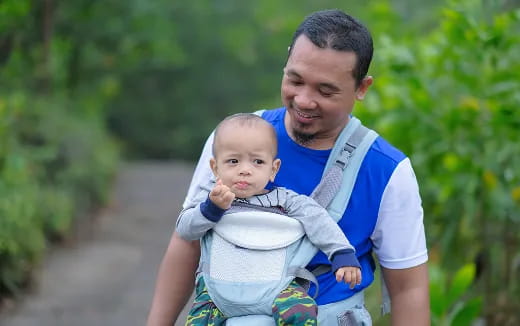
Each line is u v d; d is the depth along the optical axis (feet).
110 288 24.91
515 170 16.75
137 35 41.32
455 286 14.76
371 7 22.48
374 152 9.42
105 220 34.37
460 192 17.48
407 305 9.55
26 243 23.79
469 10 17.13
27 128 30.91
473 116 16.71
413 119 17.62
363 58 8.89
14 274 23.02
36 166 29.40
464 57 17.06
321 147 9.49
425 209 18.63
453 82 17.75
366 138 9.46
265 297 8.86
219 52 69.62
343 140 9.43
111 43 41.14
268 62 71.61
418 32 25.55
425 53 17.75
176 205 38.73
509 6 20.01
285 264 8.99
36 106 33.27
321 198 9.32
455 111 16.61
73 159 32.73
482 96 17.10
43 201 28.04
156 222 34.99
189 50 67.97
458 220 17.81
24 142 30.68
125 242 31.01
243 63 69.92
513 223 17.39
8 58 32.96
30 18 34.09
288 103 9.11
